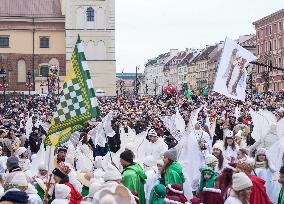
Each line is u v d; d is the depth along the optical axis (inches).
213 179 553.0
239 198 413.1
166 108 2191.2
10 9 4598.9
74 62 592.1
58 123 594.9
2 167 701.3
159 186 523.2
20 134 1239.5
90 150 898.1
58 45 4532.5
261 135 770.8
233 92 879.1
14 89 4493.1
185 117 1192.2
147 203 613.6
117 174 458.0
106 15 4276.6
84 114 585.9
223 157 648.4
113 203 408.5
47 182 544.4
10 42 4503.0
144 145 805.2
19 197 379.6
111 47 4279.0
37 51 4522.6
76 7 4266.7
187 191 644.1
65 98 592.4
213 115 1352.1
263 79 4945.9
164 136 1152.2
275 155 612.1
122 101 2957.7
